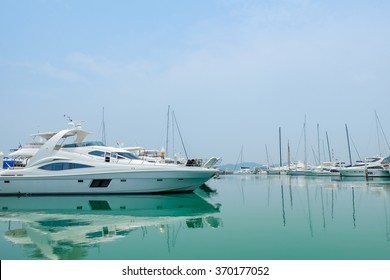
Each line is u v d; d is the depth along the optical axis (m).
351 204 18.41
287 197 22.98
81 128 24.58
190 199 21.55
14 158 27.47
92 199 21.05
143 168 21.55
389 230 11.40
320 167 67.94
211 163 31.08
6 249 9.49
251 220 13.75
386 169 47.62
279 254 8.67
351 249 9.04
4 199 21.28
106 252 9.12
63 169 22.08
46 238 10.88
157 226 12.83
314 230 11.54
